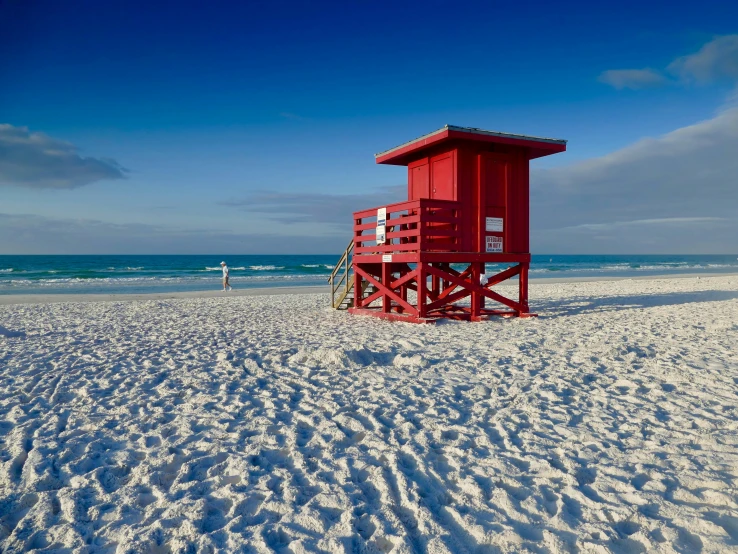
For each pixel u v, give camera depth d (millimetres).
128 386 6078
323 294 21656
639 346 8086
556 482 3494
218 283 32406
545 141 11570
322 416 4867
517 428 4539
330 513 3119
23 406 5336
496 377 6273
